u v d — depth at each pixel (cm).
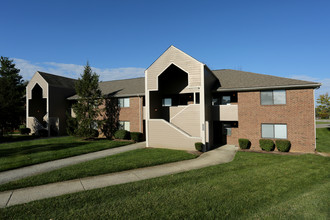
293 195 683
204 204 619
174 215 554
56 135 2677
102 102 2222
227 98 1917
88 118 2092
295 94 1529
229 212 570
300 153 1462
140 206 610
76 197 679
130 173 980
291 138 1537
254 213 562
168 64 1725
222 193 703
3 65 3797
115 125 2311
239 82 1831
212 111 1861
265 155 1400
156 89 1773
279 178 865
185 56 1658
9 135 2522
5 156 1320
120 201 647
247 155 1401
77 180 873
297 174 923
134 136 2052
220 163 1185
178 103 2122
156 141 1742
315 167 1046
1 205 629
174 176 909
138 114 2162
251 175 912
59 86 2734
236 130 1858
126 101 2253
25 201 659
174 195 690
